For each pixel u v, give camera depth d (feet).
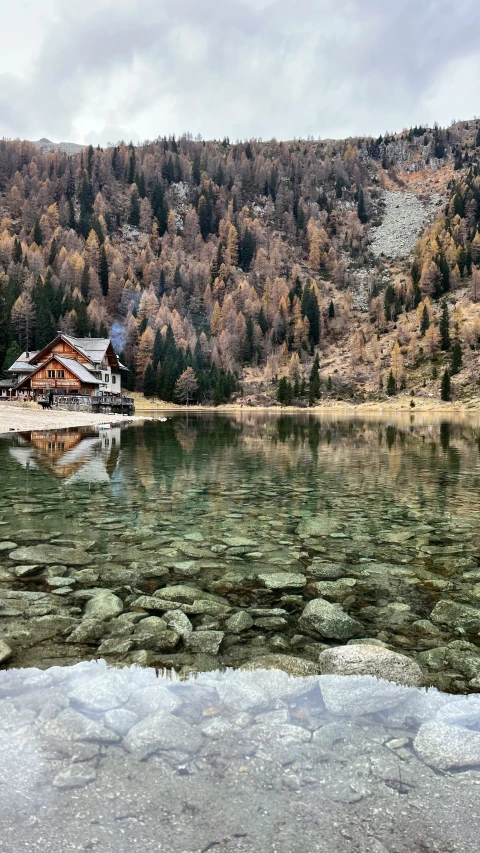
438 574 22.95
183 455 71.36
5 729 11.12
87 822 8.55
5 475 50.34
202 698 12.66
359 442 100.22
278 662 14.60
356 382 501.15
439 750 10.56
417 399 422.41
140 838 8.21
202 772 9.88
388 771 9.93
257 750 10.57
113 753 10.41
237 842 8.13
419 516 34.14
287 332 638.94
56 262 613.11
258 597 20.04
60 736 10.92
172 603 19.12
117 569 23.04
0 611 18.12
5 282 435.12
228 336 593.01
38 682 13.24
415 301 637.71
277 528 30.76
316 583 21.68
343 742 10.91
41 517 32.60
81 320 408.46
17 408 165.07
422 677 13.89
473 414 321.11
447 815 8.77
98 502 37.60
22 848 7.92
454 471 56.49
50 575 22.09
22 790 9.29
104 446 82.48
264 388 516.73
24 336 395.75
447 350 496.64
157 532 29.40
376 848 8.00
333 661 14.29
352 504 38.01
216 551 25.94
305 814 8.77
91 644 15.64
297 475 52.90
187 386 430.61
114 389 278.67
